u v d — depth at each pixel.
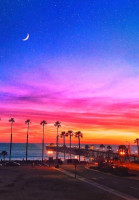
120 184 47.53
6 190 39.56
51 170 71.38
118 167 65.06
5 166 84.50
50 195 36.25
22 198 33.94
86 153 165.88
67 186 44.28
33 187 42.62
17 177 55.16
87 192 39.16
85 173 64.62
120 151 105.56
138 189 42.28
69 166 85.00
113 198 35.03
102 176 59.19
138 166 81.19
